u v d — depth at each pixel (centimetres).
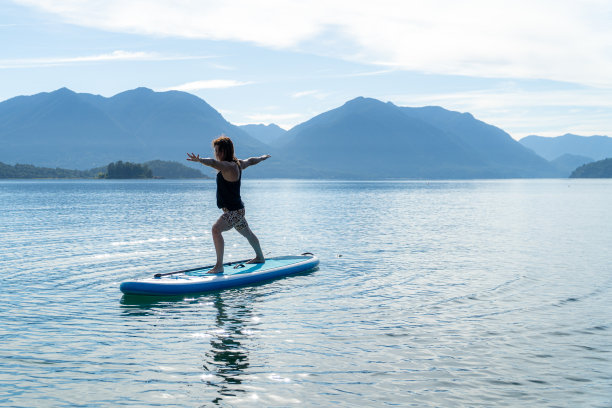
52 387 555
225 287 1073
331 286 1099
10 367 612
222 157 1136
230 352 672
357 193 8975
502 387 561
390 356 657
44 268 1307
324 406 513
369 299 977
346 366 622
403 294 1020
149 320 828
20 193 7950
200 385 564
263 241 1912
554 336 741
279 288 1078
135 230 2266
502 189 12950
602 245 1808
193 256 1520
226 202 1154
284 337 737
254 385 564
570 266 1353
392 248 1722
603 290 1056
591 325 798
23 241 1858
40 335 742
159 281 1023
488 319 834
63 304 932
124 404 515
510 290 1056
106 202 5088
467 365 626
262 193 8781
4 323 802
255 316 853
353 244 1827
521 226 2580
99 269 1295
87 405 512
